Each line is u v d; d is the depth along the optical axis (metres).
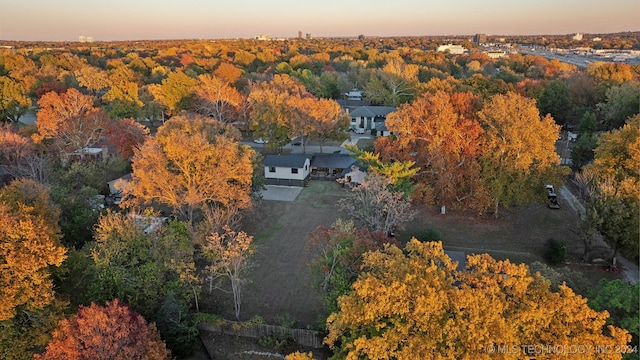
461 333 17.31
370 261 21.27
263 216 44.28
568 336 17.77
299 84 84.50
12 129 52.47
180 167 36.00
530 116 38.41
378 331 19.03
